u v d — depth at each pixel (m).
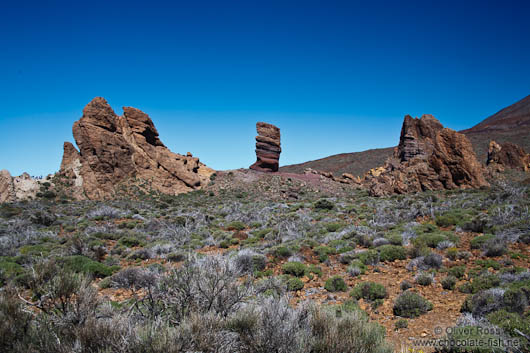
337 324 4.44
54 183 47.03
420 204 25.11
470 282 8.52
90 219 27.78
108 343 3.71
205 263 5.52
